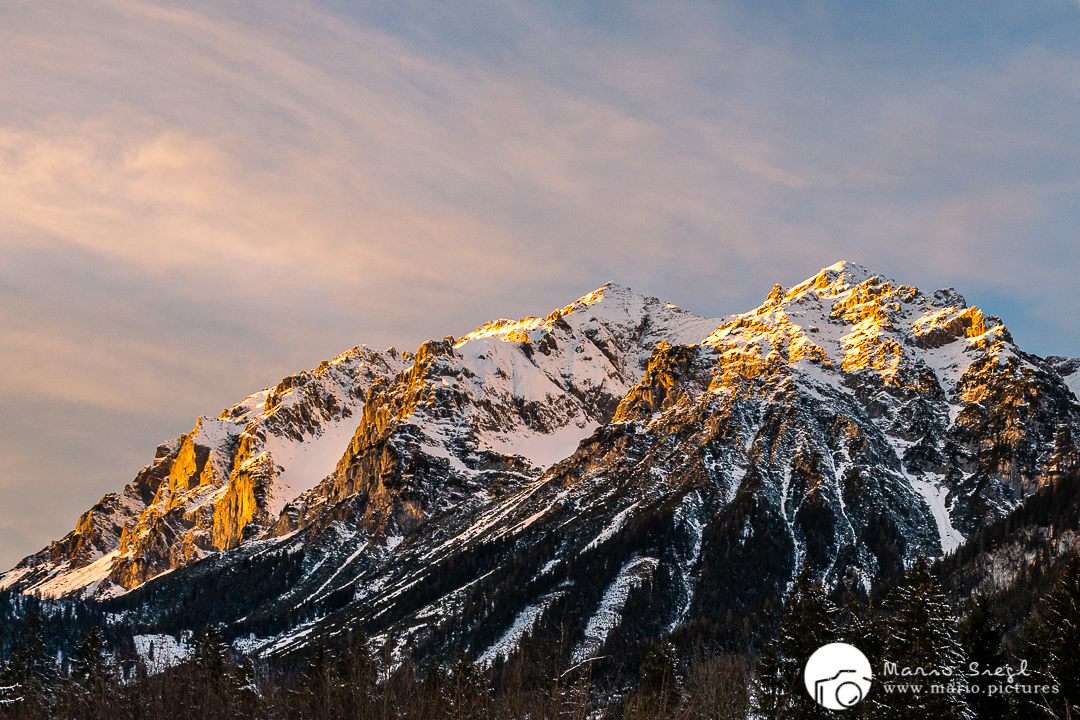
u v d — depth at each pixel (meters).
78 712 105.81
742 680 129.62
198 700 105.50
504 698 89.00
